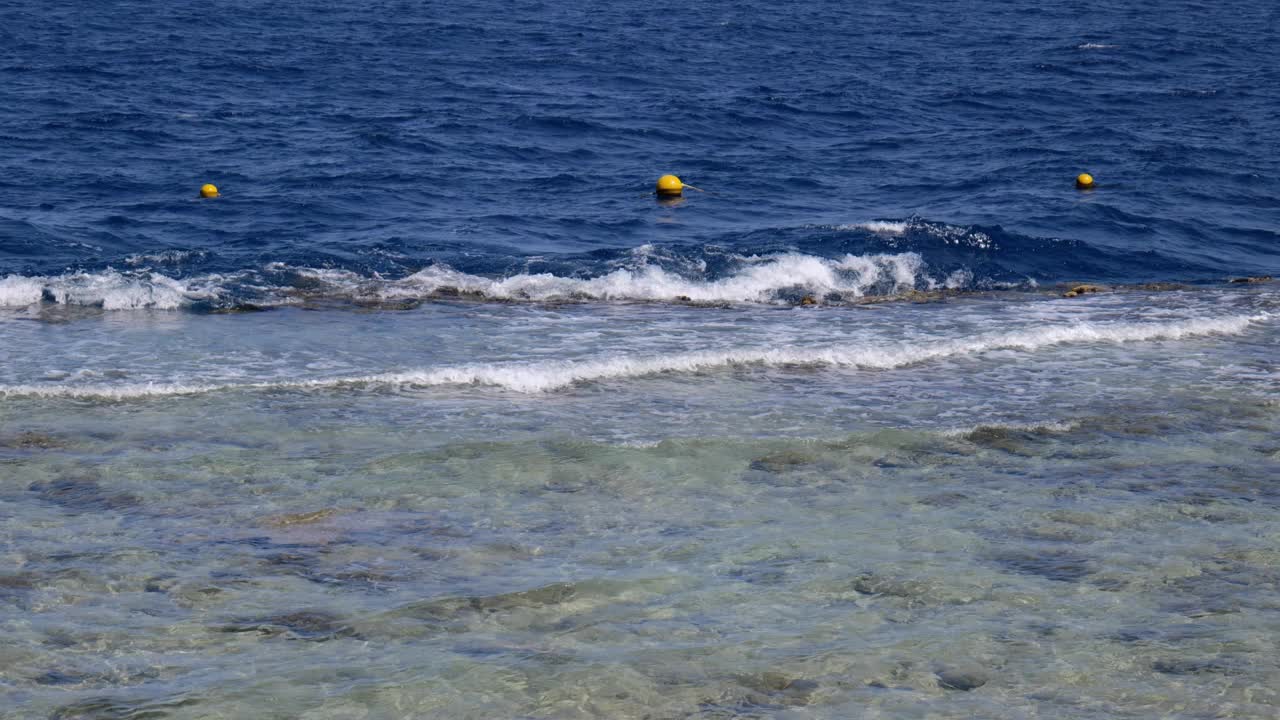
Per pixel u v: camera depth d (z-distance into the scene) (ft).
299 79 167.73
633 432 48.19
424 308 68.18
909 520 39.99
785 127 140.36
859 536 38.73
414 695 29.45
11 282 68.54
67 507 40.01
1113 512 40.65
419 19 245.65
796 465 44.80
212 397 51.29
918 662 31.07
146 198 98.48
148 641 31.68
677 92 163.02
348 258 78.07
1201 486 43.09
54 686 29.48
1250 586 35.27
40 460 43.86
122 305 66.80
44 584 34.60
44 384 52.26
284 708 28.84
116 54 183.62
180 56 183.32
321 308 67.62
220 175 107.65
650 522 39.73
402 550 37.40
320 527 38.88
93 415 48.75
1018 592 34.86
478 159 118.32
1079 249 85.25
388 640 31.96
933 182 111.24
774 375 56.29
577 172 113.91
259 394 51.80
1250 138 134.72
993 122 146.51
